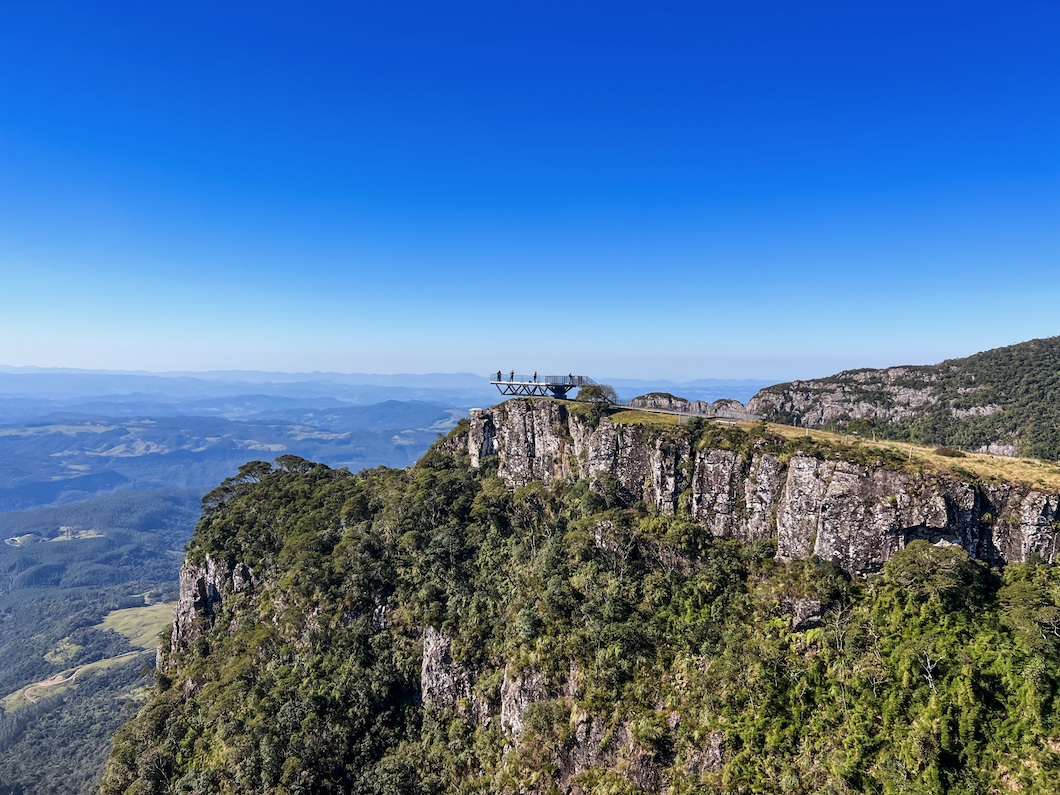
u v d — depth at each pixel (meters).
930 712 53.44
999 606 59.62
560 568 85.12
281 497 136.38
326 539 114.88
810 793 53.59
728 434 86.25
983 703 52.25
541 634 77.25
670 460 88.25
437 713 84.50
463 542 101.25
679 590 76.62
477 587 92.12
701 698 64.12
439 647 86.44
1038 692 50.75
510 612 84.06
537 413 112.62
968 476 68.31
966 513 66.19
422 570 98.00
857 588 67.62
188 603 128.00
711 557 78.12
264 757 79.38
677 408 109.19
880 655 59.78
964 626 58.41
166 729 97.00
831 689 59.47
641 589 78.62
